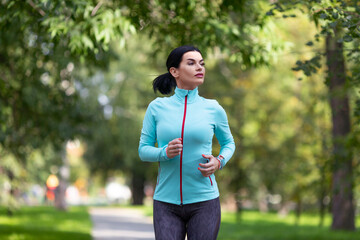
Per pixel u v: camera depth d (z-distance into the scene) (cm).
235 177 2666
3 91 1193
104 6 843
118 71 2631
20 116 1433
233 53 919
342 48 815
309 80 1900
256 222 2538
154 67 2642
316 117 1998
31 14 851
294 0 744
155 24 918
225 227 2116
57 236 1362
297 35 1956
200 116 378
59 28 766
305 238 1548
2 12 827
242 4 893
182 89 383
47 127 1491
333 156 1223
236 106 2617
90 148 3659
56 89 1482
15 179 1498
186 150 375
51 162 2322
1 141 1295
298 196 2023
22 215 2464
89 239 1329
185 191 375
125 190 6438
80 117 1560
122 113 2861
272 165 2736
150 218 2684
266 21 910
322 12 693
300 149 2267
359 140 1158
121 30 786
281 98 2555
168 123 379
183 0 840
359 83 855
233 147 393
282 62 2170
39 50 1145
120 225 2070
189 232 377
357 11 676
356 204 1833
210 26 878
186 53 381
